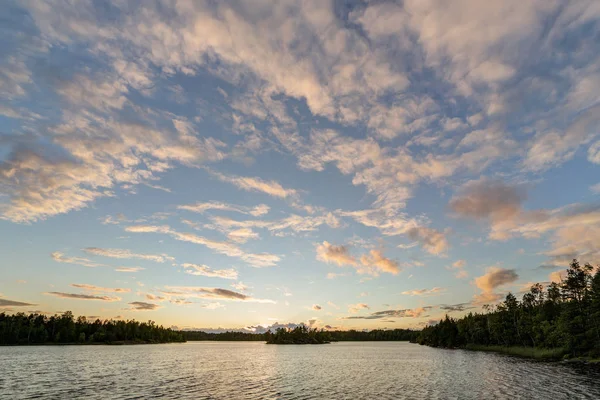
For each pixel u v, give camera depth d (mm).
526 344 156250
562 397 47688
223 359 145000
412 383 66562
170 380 74000
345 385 65438
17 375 81938
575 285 112312
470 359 122625
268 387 63719
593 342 98812
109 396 54969
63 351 185875
